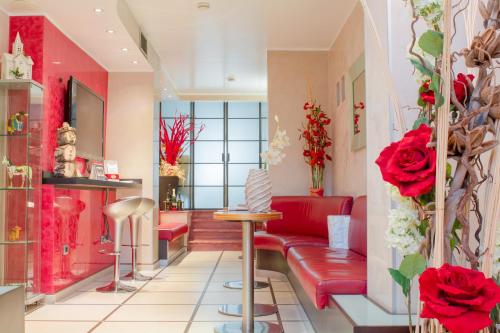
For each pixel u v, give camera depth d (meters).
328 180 6.49
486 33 1.05
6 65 4.05
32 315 3.80
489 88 1.06
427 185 1.00
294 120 6.58
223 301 4.30
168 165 9.77
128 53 5.66
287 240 5.05
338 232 4.66
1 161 4.00
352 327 2.03
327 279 2.72
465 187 1.10
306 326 3.44
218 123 10.74
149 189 6.27
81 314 3.83
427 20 1.11
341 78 5.88
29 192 4.00
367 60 2.58
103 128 6.05
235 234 9.30
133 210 4.85
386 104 2.20
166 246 6.70
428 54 1.17
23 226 3.96
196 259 7.35
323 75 6.66
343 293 2.70
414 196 1.09
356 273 2.87
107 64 6.11
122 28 4.83
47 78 4.45
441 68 1.06
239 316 3.72
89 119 5.44
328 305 2.70
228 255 7.85
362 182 4.89
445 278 0.93
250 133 10.74
